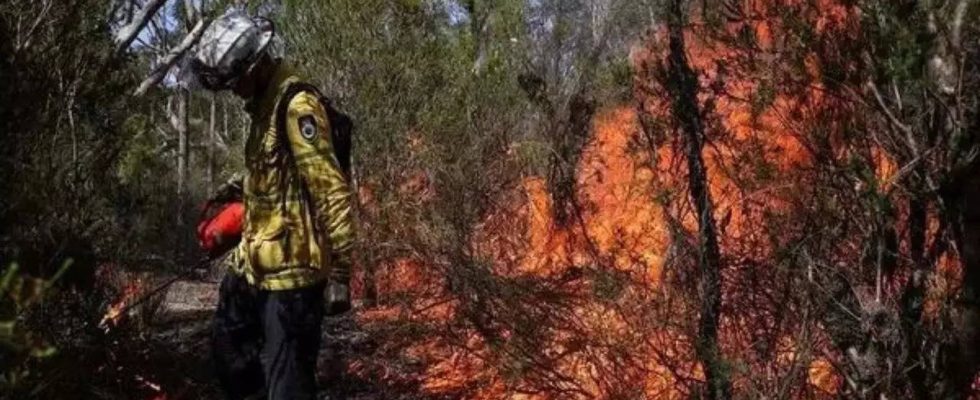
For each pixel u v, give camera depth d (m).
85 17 4.57
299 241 3.97
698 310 4.07
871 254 3.68
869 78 3.45
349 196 3.92
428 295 6.67
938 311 3.52
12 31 4.18
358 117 9.22
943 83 3.28
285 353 4.00
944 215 3.46
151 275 5.42
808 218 3.79
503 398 5.30
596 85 5.43
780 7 3.67
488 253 5.97
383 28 9.80
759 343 3.97
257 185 4.02
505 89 8.46
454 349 6.18
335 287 3.94
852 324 3.75
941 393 3.48
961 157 3.27
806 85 3.62
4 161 3.71
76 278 4.22
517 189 6.89
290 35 9.93
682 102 4.02
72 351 4.16
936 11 3.26
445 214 6.75
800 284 3.84
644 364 4.39
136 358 4.84
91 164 4.59
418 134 8.71
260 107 4.02
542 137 5.75
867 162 3.58
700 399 4.09
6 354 2.82
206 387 5.55
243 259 4.09
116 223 4.82
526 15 8.95
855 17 3.49
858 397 3.70
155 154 5.84
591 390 4.85
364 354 6.74
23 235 3.73
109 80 4.56
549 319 4.71
